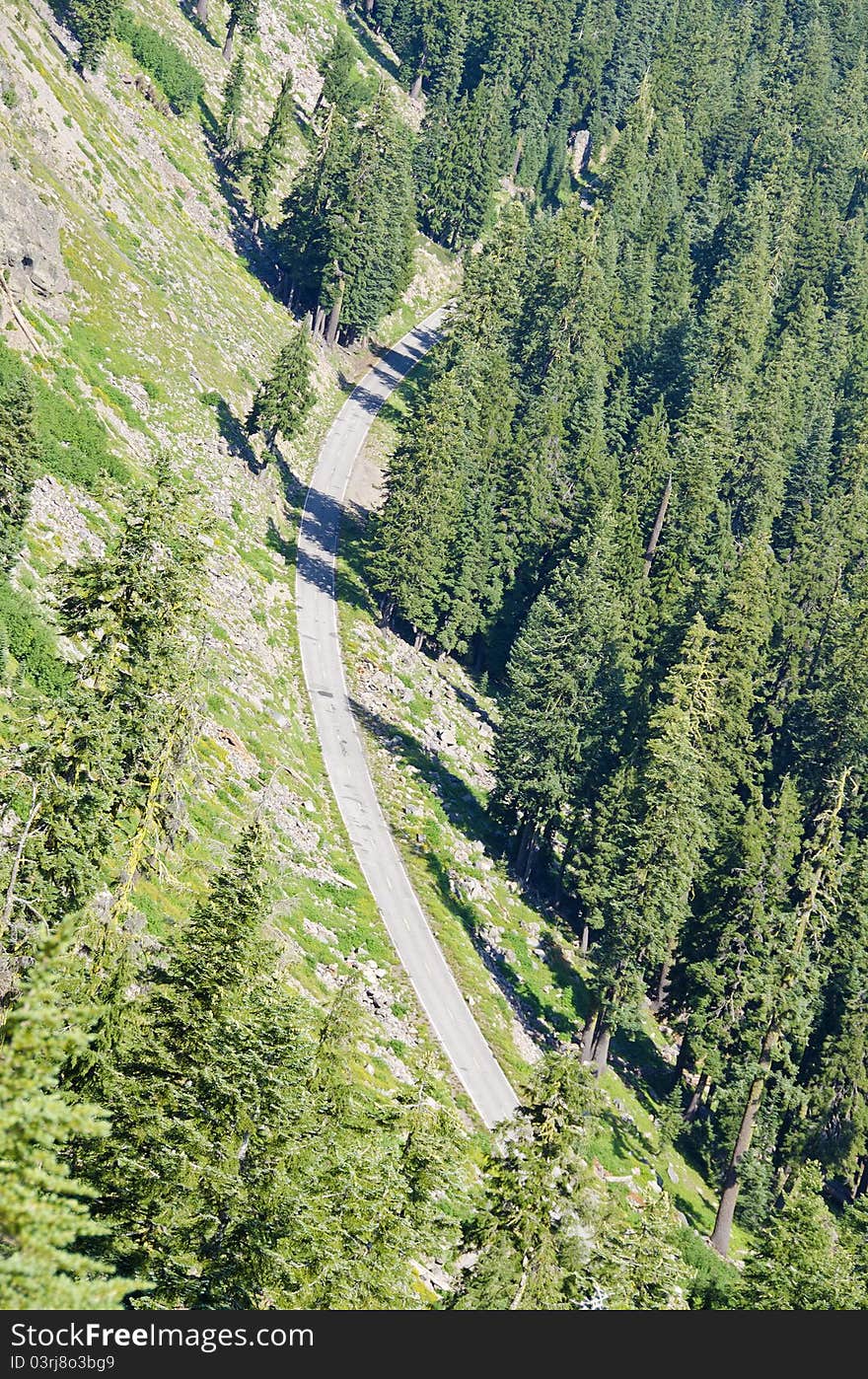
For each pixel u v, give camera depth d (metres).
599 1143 65.69
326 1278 28.27
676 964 79.69
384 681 91.81
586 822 80.38
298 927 61.69
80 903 30.33
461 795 86.81
